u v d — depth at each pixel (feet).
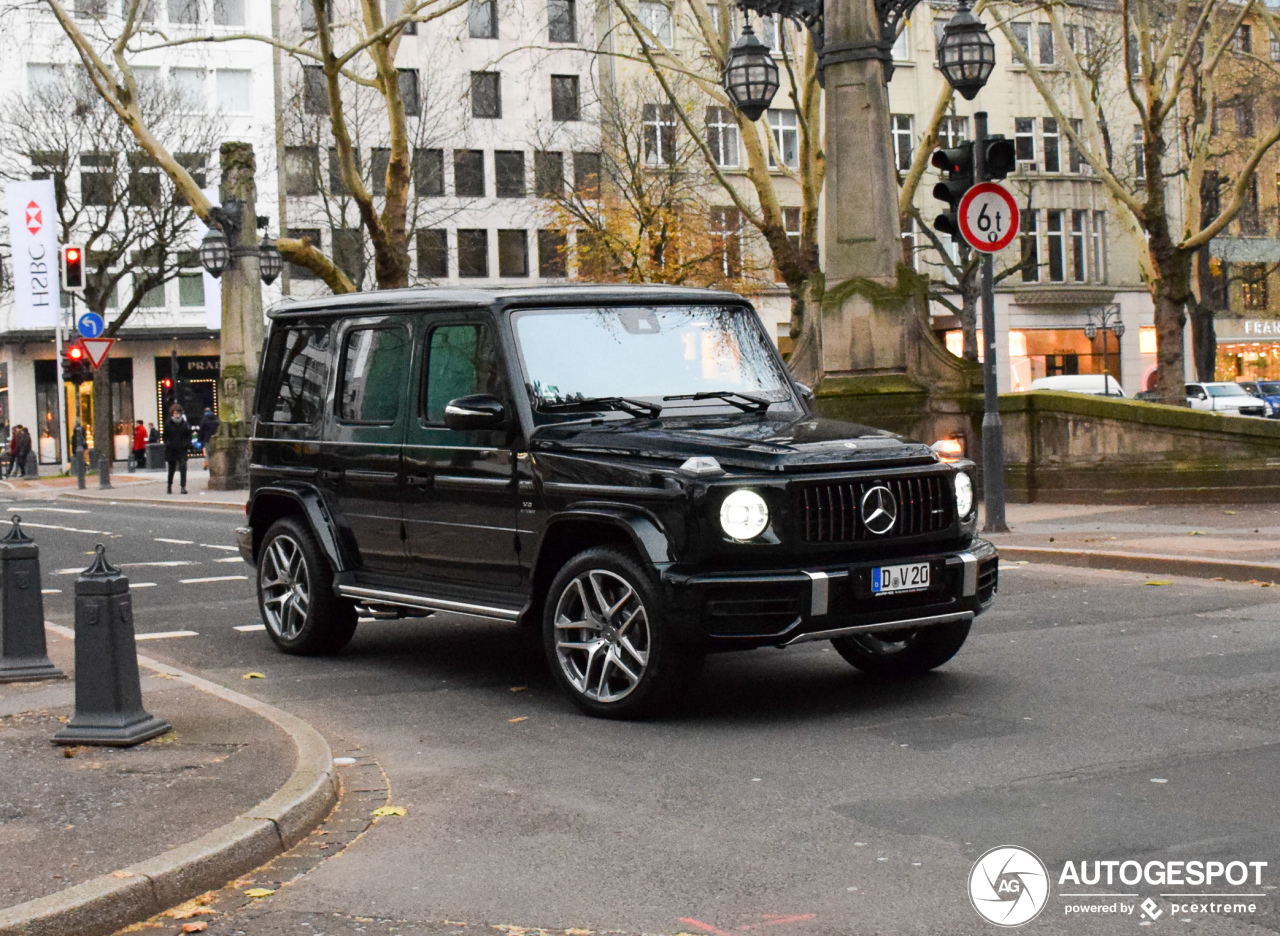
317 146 170.81
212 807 17.25
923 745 20.59
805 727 22.07
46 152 160.15
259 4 193.67
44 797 17.94
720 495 21.49
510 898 14.67
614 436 23.41
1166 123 149.59
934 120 82.89
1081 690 24.03
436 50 191.42
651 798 18.34
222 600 40.50
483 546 25.22
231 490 104.94
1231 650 27.14
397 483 27.22
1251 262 203.92
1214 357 192.24
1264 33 126.11
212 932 14.06
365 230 177.88
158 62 189.78
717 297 27.45
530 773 19.92
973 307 152.97
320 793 18.10
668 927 13.62
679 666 22.08
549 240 199.82
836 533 22.00
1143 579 38.14
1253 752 19.44
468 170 197.26
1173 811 16.79
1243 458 55.31
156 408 200.54
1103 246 205.77
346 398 29.01
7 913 13.53
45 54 182.50
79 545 60.49
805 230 86.38
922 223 157.17
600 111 158.40
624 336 25.94
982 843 15.84
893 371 60.23
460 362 26.05
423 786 19.47
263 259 104.06
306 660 29.96
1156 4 85.61
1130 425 57.36
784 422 24.58
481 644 31.48
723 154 184.24
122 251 162.09
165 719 21.72
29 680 25.99
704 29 85.71
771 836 16.46
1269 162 172.76
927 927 13.38
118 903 14.21
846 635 22.09
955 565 22.82
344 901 14.83
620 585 22.88
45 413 198.18
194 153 164.86
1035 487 60.18
